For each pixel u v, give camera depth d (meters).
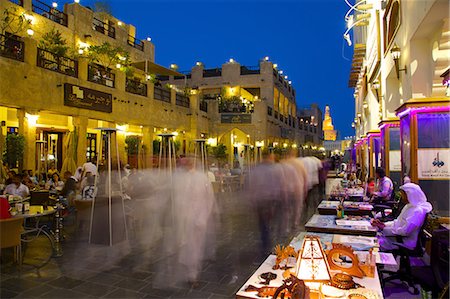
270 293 2.64
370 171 14.11
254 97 31.47
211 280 4.99
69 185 8.97
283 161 8.79
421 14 6.98
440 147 6.55
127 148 17.62
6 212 5.53
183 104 23.61
